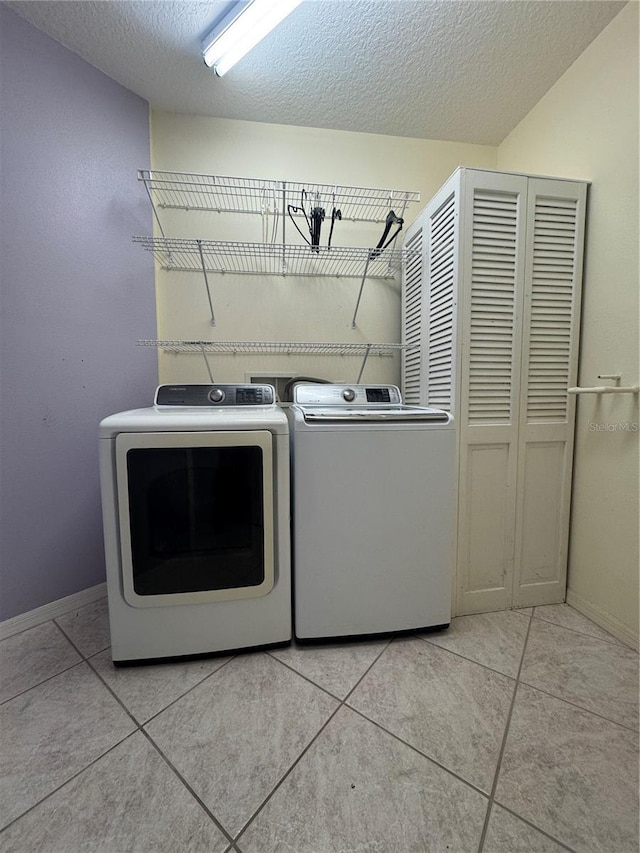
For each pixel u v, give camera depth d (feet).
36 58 4.31
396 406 5.03
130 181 5.28
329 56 4.66
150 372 5.64
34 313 4.43
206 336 5.91
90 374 4.98
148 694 3.36
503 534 4.70
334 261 6.15
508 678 3.56
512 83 5.06
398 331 6.42
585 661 3.80
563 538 4.83
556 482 4.78
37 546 4.53
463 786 2.57
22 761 2.74
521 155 5.82
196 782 2.59
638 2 3.84
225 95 5.30
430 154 6.27
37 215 4.41
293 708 3.21
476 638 4.17
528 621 4.50
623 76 4.04
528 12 4.09
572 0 3.93
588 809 2.42
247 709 3.20
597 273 4.40
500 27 4.26
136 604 3.63
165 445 3.53
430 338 5.11
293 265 6.06
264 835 2.30
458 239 4.30
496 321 4.47
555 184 4.43
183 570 3.71
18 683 3.51
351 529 3.96
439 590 4.19
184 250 5.65
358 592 4.03
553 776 2.64
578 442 4.71
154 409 4.62
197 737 2.93
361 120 5.81
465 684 3.48
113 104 5.04
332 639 4.06
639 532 3.95
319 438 3.83
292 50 4.57
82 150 4.77
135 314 5.43
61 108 4.55
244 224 5.88
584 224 4.52
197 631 3.78
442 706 3.23
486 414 4.54
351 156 6.07
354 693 3.38
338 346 5.86
